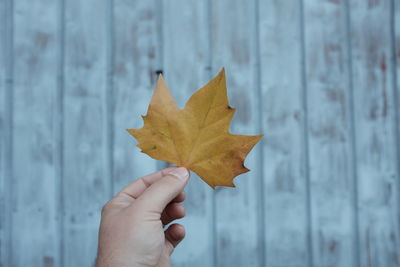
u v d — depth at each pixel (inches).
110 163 45.6
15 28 46.0
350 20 49.3
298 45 48.3
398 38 49.3
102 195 45.3
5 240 44.5
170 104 22.3
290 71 47.9
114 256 24.9
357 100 48.8
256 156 47.2
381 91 49.0
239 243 46.1
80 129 45.8
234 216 46.4
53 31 46.4
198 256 45.3
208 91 22.2
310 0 48.8
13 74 45.8
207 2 47.3
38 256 44.7
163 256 27.8
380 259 47.7
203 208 45.9
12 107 45.6
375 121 48.8
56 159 45.6
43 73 46.1
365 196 48.2
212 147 22.2
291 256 46.6
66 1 46.4
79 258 44.8
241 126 46.8
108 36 46.5
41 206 45.1
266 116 47.3
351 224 47.9
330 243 47.3
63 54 46.3
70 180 45.4
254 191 46.8
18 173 45.2
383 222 48.1
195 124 22.3
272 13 48.1
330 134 48.2
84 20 46.4
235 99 46.9
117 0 46.6
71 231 45.0
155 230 25.3
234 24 47.4
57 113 45.9
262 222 46.6
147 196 25.4
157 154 22.2
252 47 47.6
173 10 46.8
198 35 46.8
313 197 47.4
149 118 22.2
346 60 49.0
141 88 46.1
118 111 45.9
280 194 47.0
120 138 45.6
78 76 46.1
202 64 46.5
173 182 25.6
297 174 47.4
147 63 46.2
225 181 22.0
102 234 25.7
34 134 45.6
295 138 47.6
